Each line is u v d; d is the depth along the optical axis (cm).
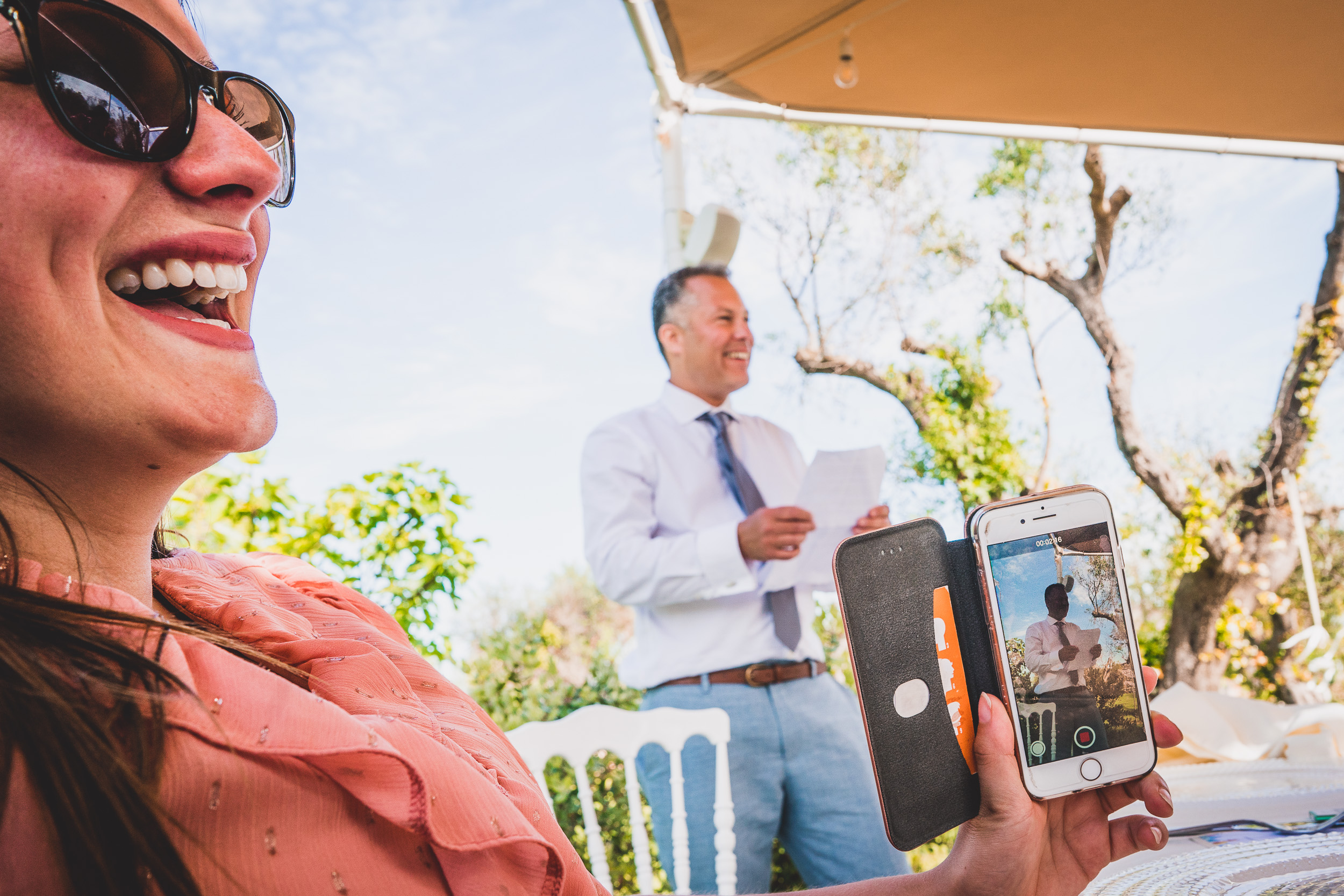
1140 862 88
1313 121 327
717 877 193
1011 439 807
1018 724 70
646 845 190
